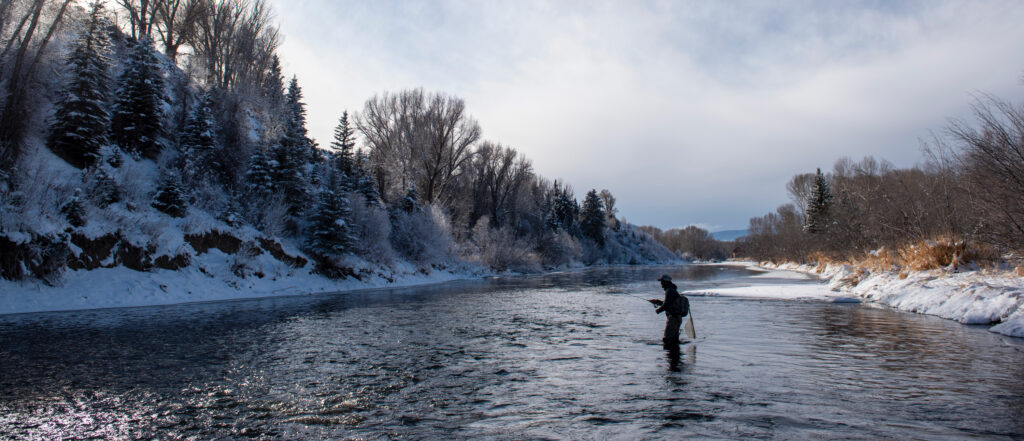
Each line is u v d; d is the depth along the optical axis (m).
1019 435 4.27
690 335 9.45
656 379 6.46
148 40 28.02
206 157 27.72
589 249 85.50
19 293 14.97
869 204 33.41
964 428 4.48
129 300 17.09
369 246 32.06
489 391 6.02
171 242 20.58
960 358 7.64
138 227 19.88
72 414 5.21
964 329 10.69
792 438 4.24
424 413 5.18
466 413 5.16
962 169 17.09
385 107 50.75
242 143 30.73
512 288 27.55
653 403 5.37
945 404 5.24
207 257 22.00
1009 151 14.38
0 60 20.14
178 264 20.30
